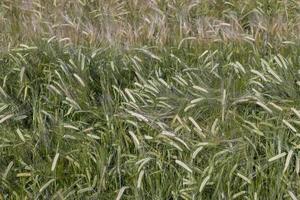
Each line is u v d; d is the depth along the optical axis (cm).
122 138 331
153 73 371
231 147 315
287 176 310
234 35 401
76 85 358
